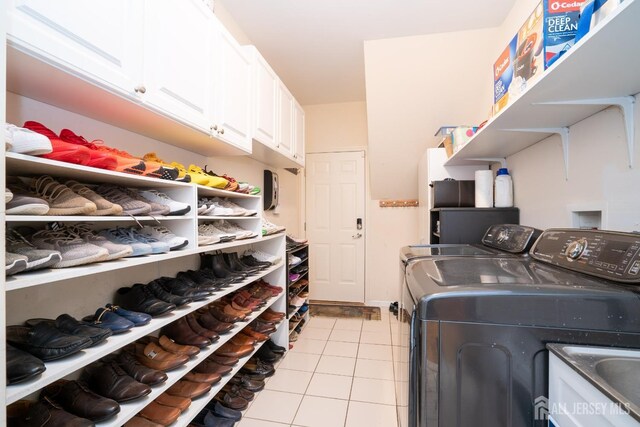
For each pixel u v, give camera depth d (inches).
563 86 36.4
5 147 24.3
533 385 28.5
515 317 28.6
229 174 86.7
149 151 57.3
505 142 62.8
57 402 37.0
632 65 31.2
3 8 23.2
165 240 46.4
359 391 75.2
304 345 102.9
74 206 32.4
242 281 67.9
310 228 153.9
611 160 42.3
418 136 113.8
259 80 76.0
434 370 29.8
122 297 48.7
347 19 82.0
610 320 27.0
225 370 61.6
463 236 73.3
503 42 82.0
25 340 31.5
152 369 44.6
